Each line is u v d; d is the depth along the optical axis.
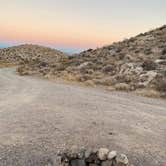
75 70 37.97
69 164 5.54
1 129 8.71
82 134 8.21
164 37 44.00
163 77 22.81
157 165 6.23
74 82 27.89
